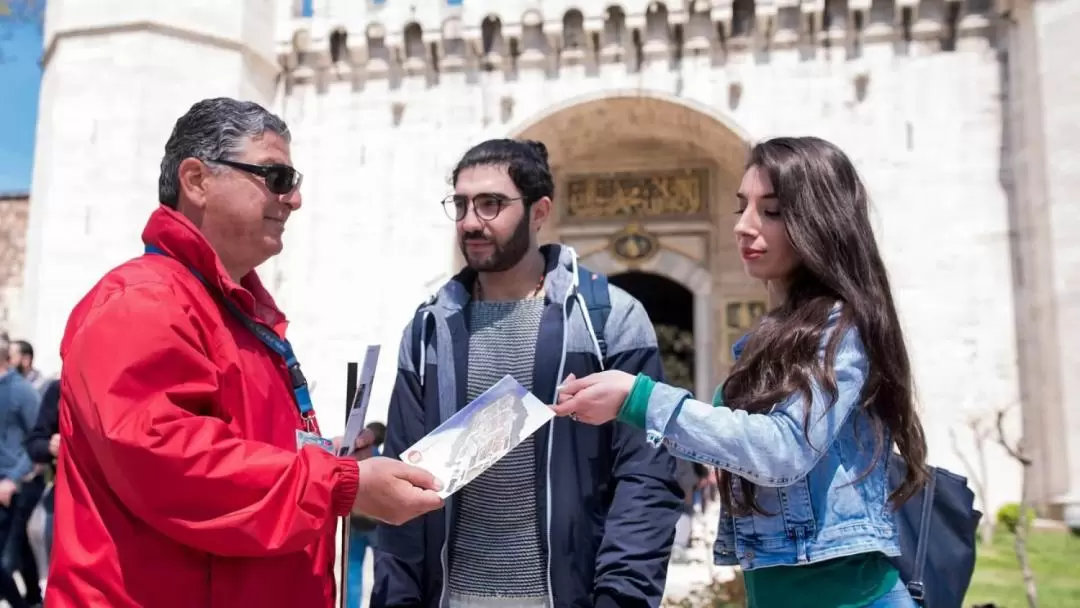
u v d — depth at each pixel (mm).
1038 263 13062
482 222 2957
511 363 2992
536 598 2793
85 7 14727
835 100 14398
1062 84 12812
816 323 2207
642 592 2623
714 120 14805
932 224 13930
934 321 13695
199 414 2062
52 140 14617
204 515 1889
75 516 1970
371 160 15703
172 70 14602
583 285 3055
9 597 7391
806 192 2328
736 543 2342
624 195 17938
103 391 1862
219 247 2367
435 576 2900
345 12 15805
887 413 2258
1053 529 11641
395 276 15320
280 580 2133
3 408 7473
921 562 3127
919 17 14312
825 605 2170
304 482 1976
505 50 15367
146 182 14305
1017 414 13234
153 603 1946
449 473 2293
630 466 2854
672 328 18766
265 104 15812
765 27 14523
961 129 14070
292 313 15469
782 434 2074
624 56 15094
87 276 14117
